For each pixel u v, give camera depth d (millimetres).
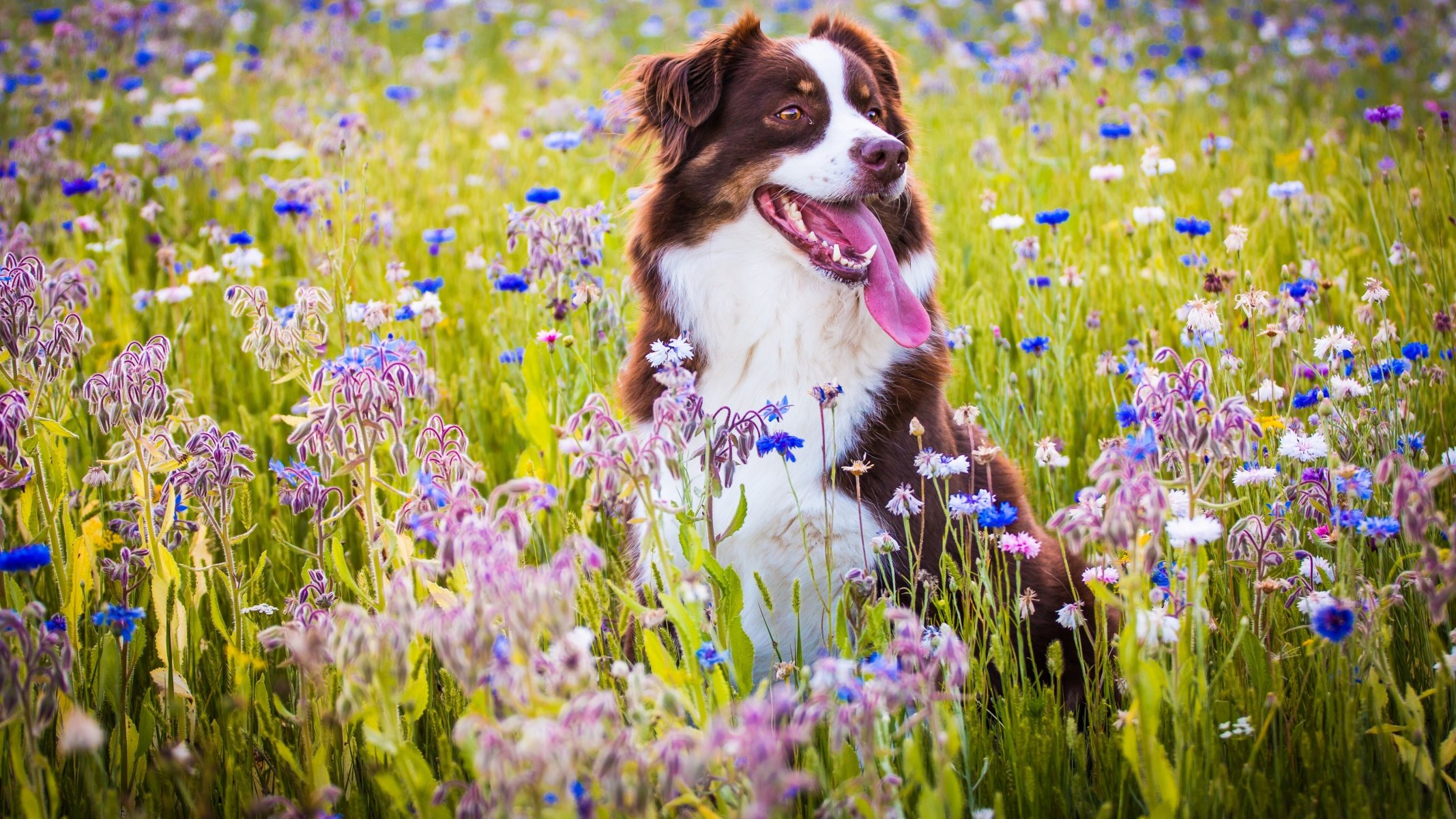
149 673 3000
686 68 3818
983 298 4949
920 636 2352
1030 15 9094
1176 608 2580
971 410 3320
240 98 9375
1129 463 2193
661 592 2764
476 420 4332
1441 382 3717
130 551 2928
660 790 2086
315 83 9578
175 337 4656
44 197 6234
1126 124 6156
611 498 2424
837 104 3777
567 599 1966
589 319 4027
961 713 2420
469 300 5500
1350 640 2588
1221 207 5766
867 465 3252
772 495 3342
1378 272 4625
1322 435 2869
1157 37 10992
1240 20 11719
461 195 7059
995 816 2383
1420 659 2859
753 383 3625
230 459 2824
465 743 1934
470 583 2119
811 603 3406
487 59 12078
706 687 2578
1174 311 4707
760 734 1768
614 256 5434
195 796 2562
